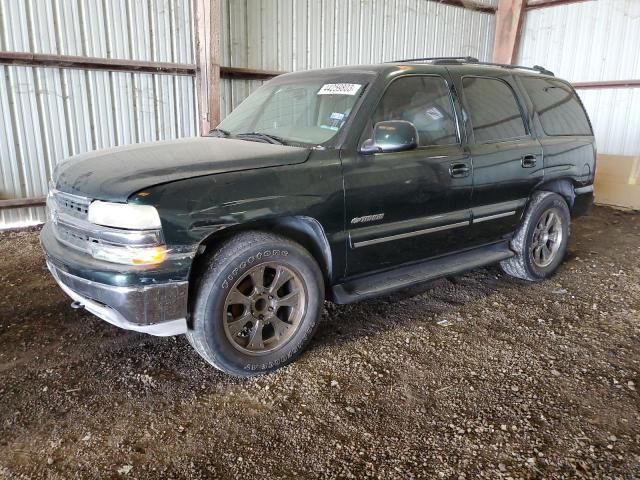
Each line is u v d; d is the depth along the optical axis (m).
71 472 2.26
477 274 4.86
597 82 9.08
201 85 7.04
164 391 2.87
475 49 10.70
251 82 7.70
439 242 3.76
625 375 3.09
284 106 3.76
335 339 3.50
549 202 4.47
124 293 2.51
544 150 4.33
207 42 6.67
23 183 6.28
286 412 2.70
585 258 5.49
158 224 2.52
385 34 9.08
